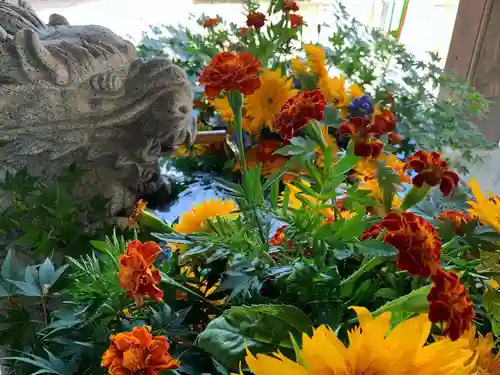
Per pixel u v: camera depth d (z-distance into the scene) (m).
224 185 0.55
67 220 0.68
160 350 0.40
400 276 0.49
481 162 1.14
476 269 0.52
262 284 0.52
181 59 1.26
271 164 0.88
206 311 0.54
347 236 0.46
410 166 0.52
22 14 0.79
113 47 0.73
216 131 1.04
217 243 0.52
